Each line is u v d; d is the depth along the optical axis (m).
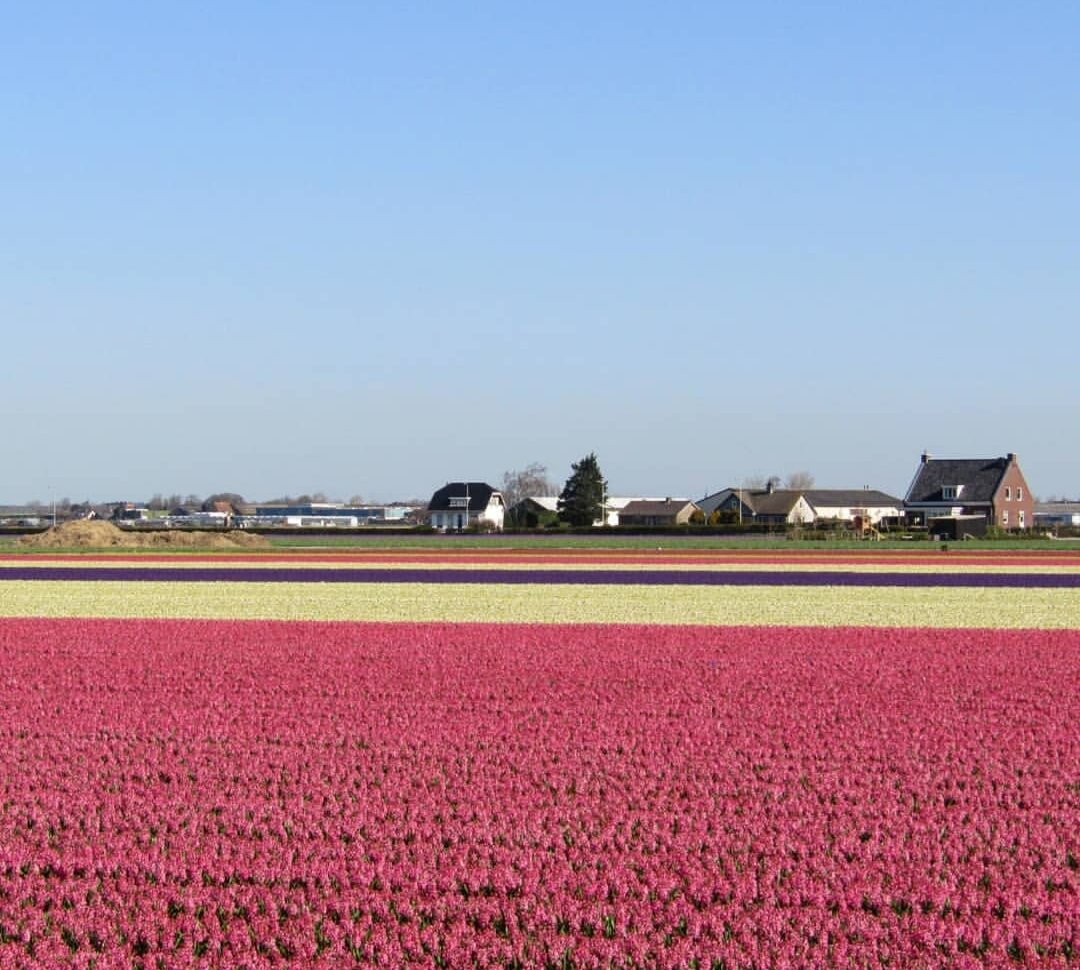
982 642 39.09
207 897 14.84
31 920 14.38
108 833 17.28
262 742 23.22
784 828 17.34
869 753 22.05
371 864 15.95
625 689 29.70
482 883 15.26
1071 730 24.39
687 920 14.26
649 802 18.81
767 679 31.30
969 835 17.08
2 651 37.06
